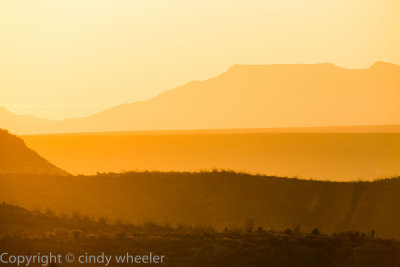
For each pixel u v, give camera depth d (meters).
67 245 50.19
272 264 48.69
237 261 48.75
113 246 50.97
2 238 51.25
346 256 51.00
